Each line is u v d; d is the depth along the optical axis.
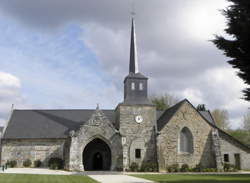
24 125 32.25
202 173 25.70
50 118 33.62
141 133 28.98
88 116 34.47
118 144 27.62
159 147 28.17
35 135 30.95
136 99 30.19
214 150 29.06
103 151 31.09
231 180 18.34
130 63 31.95
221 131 31.42
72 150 26.64
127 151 28.22
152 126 29.31
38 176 19.59
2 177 18.17
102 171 26.88
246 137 47.25
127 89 30.48
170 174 23.95
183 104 30.00
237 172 27.64
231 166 29.16
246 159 30.77
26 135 30.86
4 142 30.27
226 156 30.69
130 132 28.89
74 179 18.08
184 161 28.50
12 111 34.03
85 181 16.95
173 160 28.28
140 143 28.69
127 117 29.30
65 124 32.84
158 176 21.47
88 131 27.55
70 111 35.22
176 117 29.42
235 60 12.44
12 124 32.25
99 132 27.69
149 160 28.30
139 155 28.38
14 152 30.12
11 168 27.94
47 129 31.88
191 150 29.03
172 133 28.92
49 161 29.89
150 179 18.81
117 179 18.67
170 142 28.66
